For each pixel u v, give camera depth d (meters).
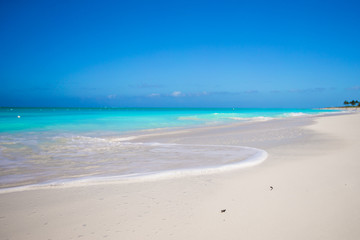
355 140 9.53
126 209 3.29
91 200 3.63
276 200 3.53
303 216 3.01
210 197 3.70
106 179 4.67
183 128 18.61
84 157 7.39
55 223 2.91
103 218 3.03
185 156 7.41
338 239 2.49
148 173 5.21
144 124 22.06
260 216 3.03
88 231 2.71
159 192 3.95
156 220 2.96
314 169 5.21
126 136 13.37
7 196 3.83
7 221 2.97
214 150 8.46
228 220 2.93
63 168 5.99
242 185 4.27
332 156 6.54
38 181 4.83
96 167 6.05
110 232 2.68
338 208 3.21
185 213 3.14
